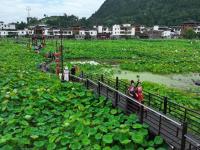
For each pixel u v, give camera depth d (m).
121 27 170.12
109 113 17.12
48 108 19.28
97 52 66.75
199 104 22.83
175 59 57.16
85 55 60.47
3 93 22.47
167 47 88.38
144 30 175.88
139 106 16.02
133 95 17.00
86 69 41.47
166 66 46.72
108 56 60.56
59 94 21.86
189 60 56.19
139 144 13.29
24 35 167.25
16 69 37.91
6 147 13.51
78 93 21.30
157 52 70.81
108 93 21.39
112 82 25.48
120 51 70.94
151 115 15.98
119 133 13.84
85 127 15.03
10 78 28.73
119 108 17.78
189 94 27.34
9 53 60.31
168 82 36.72
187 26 174.25
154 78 39.16
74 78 27.84
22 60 49.06
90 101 20.20
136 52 69.88
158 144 12.87
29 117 17.28
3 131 15.68
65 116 17.47
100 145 13.59
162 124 14.26
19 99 20.86
